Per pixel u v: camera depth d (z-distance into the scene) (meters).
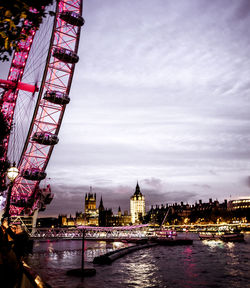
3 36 7.00
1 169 28.02
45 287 5.42
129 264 58.50
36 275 5.95
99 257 60.31
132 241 133.12
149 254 79.38
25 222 114.31
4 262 5.79
